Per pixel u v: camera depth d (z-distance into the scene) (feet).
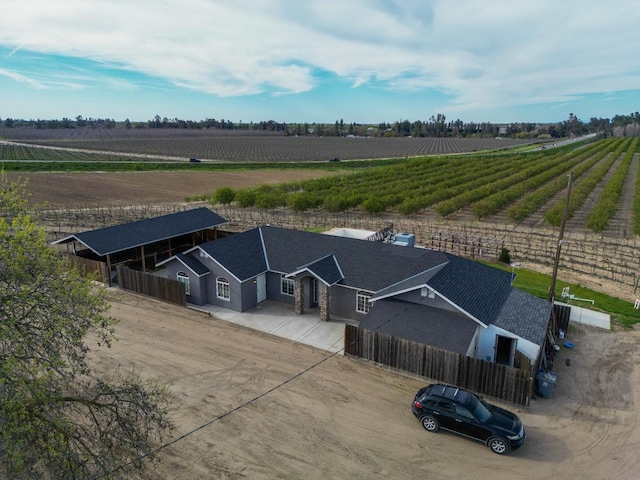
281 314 88.17
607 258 131.13
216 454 49.75
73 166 368.27
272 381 64.59
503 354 71.41
